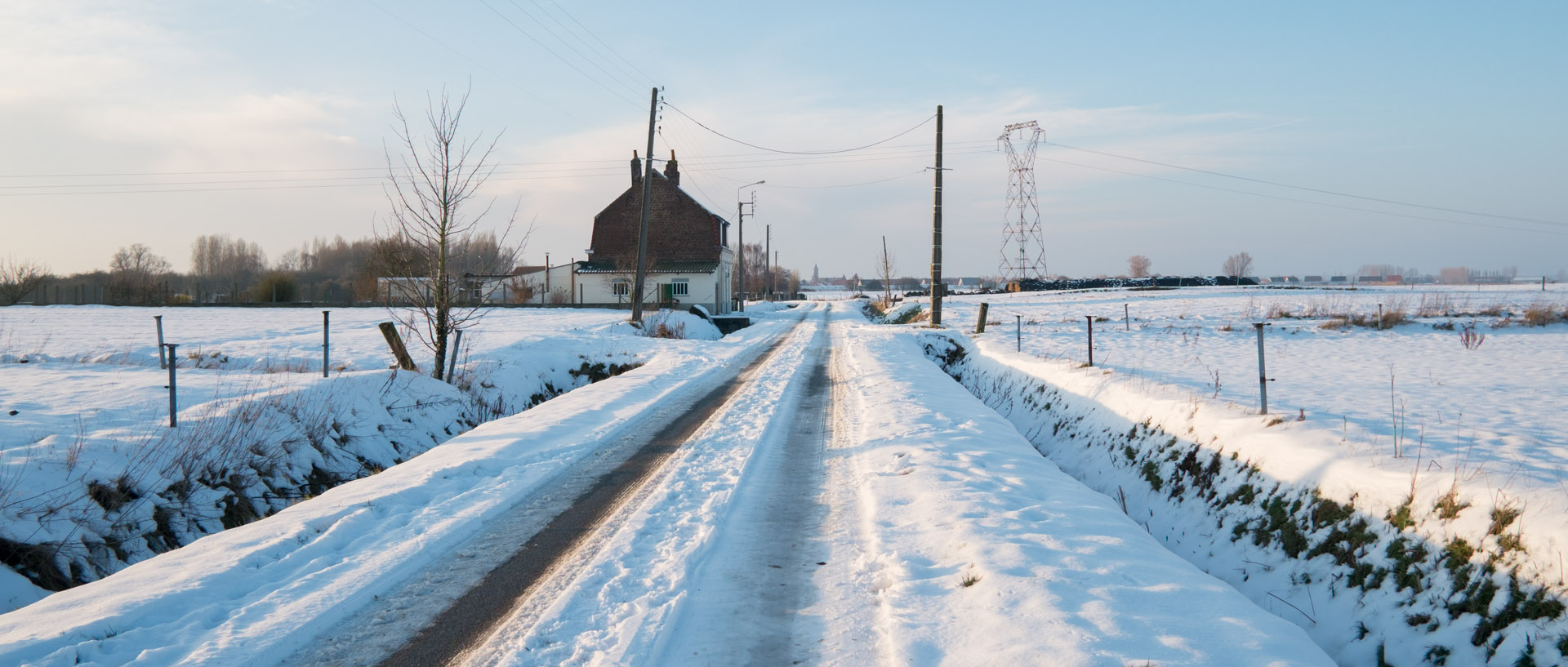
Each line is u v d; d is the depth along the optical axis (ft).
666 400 43.83
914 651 12.57
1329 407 28.73
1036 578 15.02
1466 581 15.01
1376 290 212.02
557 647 13.20
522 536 19.58
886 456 27.32
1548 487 15.76
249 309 135.54
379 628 14.26
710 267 172.35
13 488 21.24
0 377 43.60
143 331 84.69
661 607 14.74
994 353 63.41
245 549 17.79
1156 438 29.73
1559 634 12.71
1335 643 16.40
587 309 147.13
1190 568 16.34
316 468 31.09
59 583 20.02
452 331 47.06
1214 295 190.60
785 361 66.95
